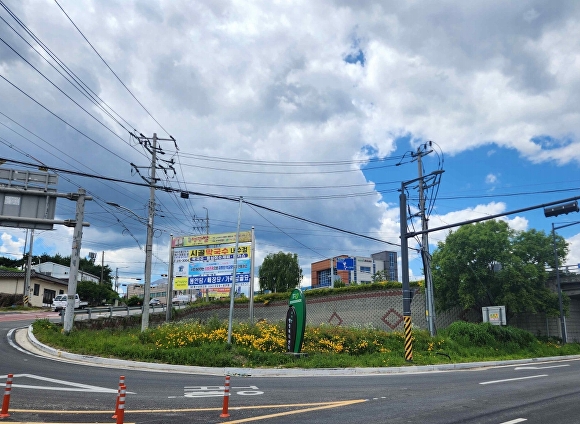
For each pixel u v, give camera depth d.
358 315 33.47
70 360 17.02
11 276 50.31
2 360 15.84
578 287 37.22
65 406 9.17
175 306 40.53
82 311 26.12
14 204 21.41
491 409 9.57
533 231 34.69
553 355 29.34
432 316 26.55
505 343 28.03
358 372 17.36
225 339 20.25
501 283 30.81
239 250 27.81
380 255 85.94
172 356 17.48
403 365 19.22
